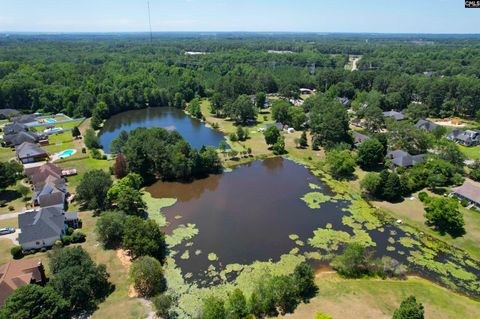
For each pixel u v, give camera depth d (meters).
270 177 99.81
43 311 43.59
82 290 48.91
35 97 173.75
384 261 59.00
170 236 69.81
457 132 125.00
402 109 164.50
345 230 71.94
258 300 49.09
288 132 139.12
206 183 95.88
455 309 49.66
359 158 102.19
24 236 63.03
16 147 116.56
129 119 167.88
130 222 62.88
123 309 49.62
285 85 193.50
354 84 198.00
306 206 82.44
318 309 49.38
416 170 88.88
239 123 154.88
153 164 98.75
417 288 54.34
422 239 68.50
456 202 75.00
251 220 76.19
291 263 61.38
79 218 74.56
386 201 83.25
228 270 59.56
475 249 64.56
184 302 51.94
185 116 173.50
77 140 129.75
